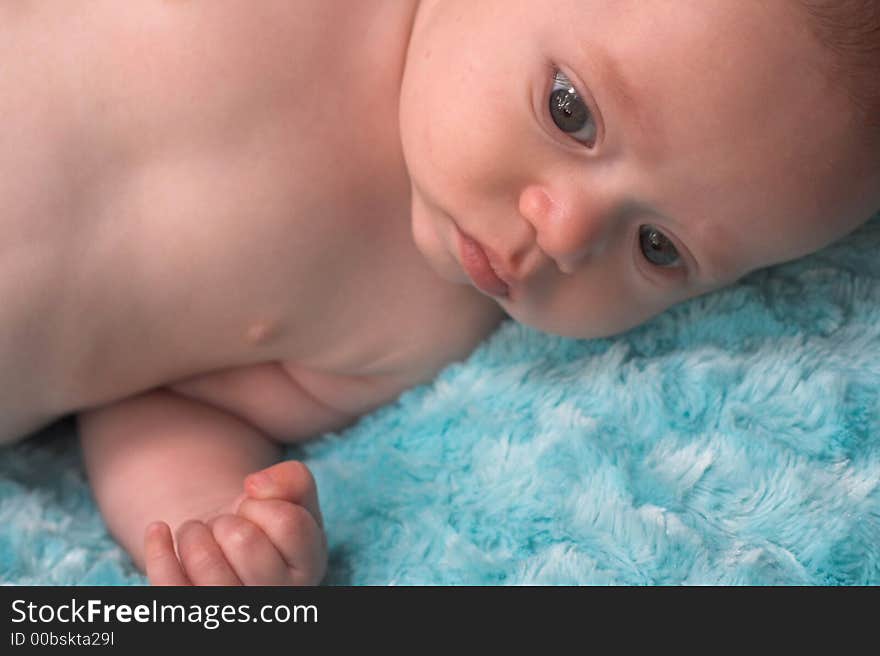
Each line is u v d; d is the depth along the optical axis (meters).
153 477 1.13
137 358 1.12
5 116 1.00
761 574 0.93
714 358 1.10
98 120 1.02
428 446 1.13
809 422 1.04
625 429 1.07
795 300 1.14
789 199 0.94
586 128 0.93
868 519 0.96
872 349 1.09
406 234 1.13
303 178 1.07
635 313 1.07
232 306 1.10
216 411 1.20
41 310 1.04
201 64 1.03
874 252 1.15
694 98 0.89
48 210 1.02
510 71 0.95
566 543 0.99
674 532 0.96
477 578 0.98
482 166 0.96
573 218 0.94
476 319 1.19
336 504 1.09
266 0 1.05
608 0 0.90
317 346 1.16
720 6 0.87
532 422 1.11
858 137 0.92
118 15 1.03
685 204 0.94
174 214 1.05
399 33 1.10
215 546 0.95
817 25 0.86
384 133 1.10
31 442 1.21
